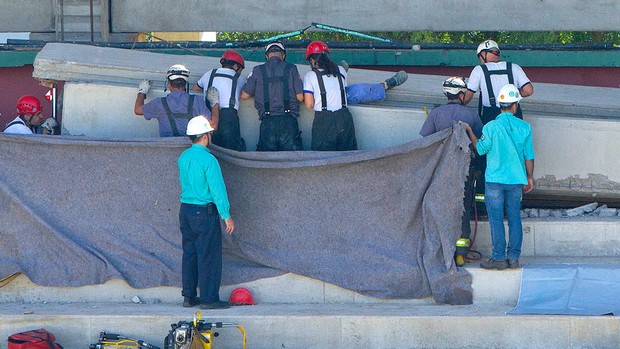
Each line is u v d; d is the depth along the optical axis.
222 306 25.61
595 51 36.69
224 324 24.06
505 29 38.59
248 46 37.38
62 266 26.94
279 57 28.69
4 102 37.38
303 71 31.73
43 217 27.09
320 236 26.84
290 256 26.75
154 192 27.25
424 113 29.12
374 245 26.69
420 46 37.06
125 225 27.19
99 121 29.64
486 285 25.72
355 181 26.83
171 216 27.22
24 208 26.98
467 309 25.08
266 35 46.00
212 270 25.56
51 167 27.34
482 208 28.02
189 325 23.48
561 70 37.22
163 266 26.83
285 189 27.00
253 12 39.12
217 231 25.56
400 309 25.38
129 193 27.28
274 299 26.73
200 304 25.81
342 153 26.80
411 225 26.66
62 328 24.80
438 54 37.03
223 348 24.53
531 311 24.36
